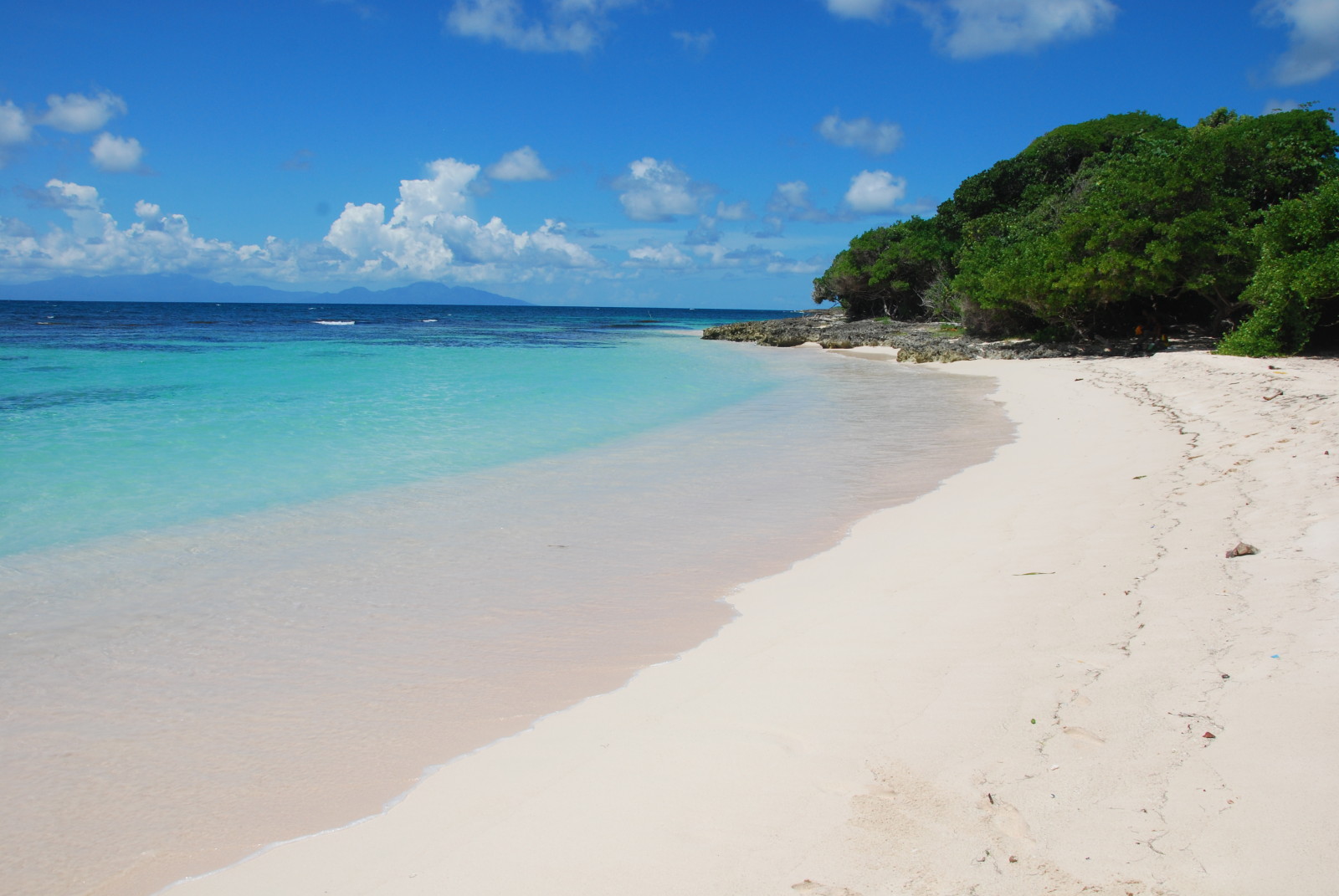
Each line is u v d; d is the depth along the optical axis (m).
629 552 8.22
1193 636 4.89
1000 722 4.14
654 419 17.81
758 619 6.23
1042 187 50.97
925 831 3.31
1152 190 28.36
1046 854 3.09
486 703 4.98
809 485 11.22
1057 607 5.74
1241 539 6.70
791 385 25.77
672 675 5.25
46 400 19.34
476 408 19.20
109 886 3.37
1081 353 32.44
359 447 14.07
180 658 5.71
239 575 7.53
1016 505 9.16
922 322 59.84
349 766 4.27
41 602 6.82
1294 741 3.57
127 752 4.46
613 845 3.38
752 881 3.08
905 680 4.79
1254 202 30.88
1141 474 10.05
